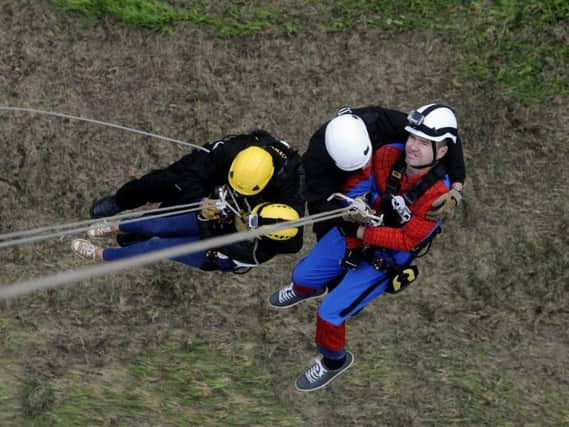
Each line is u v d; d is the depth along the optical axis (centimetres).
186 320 1527
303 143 1695
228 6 1766
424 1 1762
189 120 1708
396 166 1019
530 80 1719
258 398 1419
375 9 1769
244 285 1561
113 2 1758
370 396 1425
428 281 1570
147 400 1394
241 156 1011
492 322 1522
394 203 1005
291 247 1036
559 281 1554
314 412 1403
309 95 1722
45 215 1638
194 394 1414
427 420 1396
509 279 1563
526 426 1384
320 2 1775
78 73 1731
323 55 1745
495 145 1680
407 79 1730
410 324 1520
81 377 1425
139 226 1204
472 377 1448
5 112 1688
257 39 1753
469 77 1723
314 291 1301
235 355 1477
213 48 1748
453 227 1617
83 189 1653
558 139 1672
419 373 1455
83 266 1583
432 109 979
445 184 1004
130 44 1748
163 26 1753
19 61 1736
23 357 1451
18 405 1370
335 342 1178
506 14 1761
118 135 1688
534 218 1617
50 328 1505
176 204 1121
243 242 1059
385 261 1089
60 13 1758
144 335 1503
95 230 1295
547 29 1748
